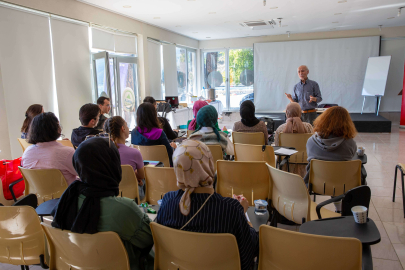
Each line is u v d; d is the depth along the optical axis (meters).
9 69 4.02
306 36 9.77
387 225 2.85
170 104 7.24
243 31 8.98
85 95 5.46
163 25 7.60
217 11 6.13
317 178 2.51
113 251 1.27
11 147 4.11
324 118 2.50
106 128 2.32
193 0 5.20
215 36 9.90
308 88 6.01
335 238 1.06
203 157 1.20
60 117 4.93
